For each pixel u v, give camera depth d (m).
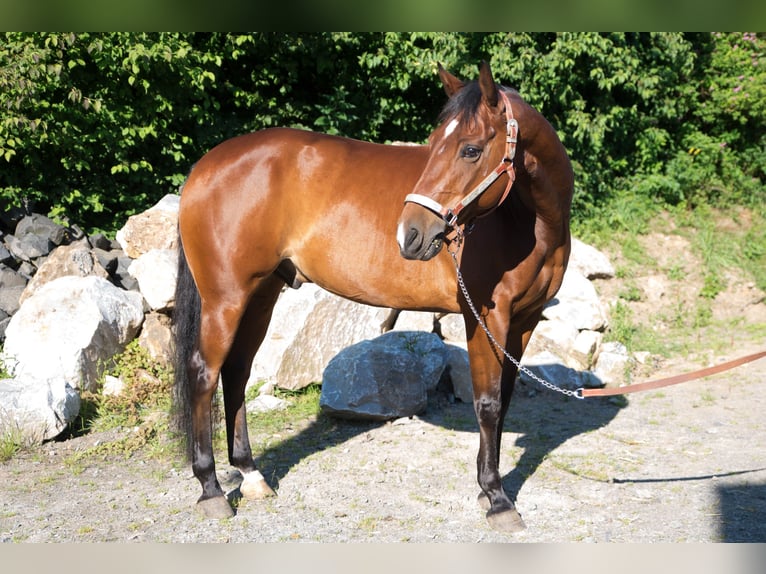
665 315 7.67
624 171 10.13
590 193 9.36
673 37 9.41
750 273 8.52
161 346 5.65
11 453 4.35
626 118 9.66
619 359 6.03
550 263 3.39
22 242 6.11
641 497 3.76
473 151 2.89
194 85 7.58
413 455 4.40
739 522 3.44
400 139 9.22
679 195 9.64
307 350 5.48
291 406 5.28
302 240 3.68
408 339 5.52
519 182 3.17
